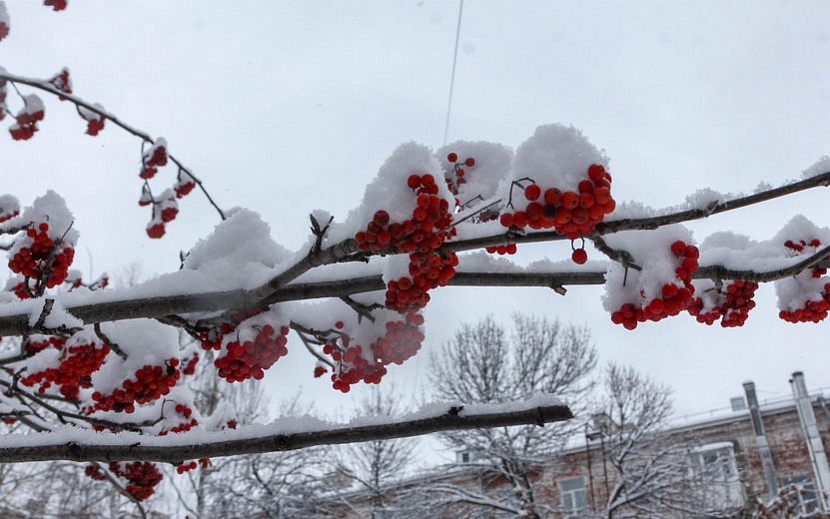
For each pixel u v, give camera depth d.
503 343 18.61
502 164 3.73
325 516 15.38
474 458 16.50
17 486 13.60
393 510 15.33
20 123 6.08
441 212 2.37
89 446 2.77
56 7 5.90
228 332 3.13
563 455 17.80
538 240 2.44
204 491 14.93
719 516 15.41
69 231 3.33
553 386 17.56
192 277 3.08
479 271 2.92
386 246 2.40
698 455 17.84
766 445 19.36
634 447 16.69
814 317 3.28
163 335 3.74
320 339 3.42
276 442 2.63
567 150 2.30
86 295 3.09
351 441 2.60
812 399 19.80
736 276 2.87
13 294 4.63
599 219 2.25
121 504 14.42
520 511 14.64
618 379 17.97
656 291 2.55
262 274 3.06
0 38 5.78
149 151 6.48
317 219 2.79
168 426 4.30
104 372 3.72
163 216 6.64
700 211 2.42
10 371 4.76
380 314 3.32
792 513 15.30
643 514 15.62
